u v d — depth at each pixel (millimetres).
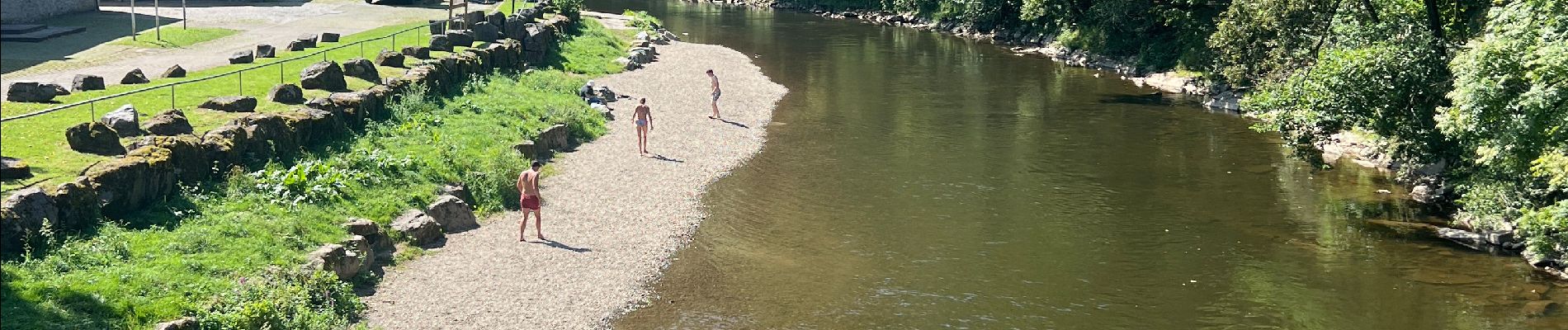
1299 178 40500
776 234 33000
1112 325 26266
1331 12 51250
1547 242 29234
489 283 27734
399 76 44719
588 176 39281
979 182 39719
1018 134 48625
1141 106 56406
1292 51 53188
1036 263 30625
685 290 28109
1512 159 30156
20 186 24781
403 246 29938
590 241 31625
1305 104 37688
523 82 52844
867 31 96125
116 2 72625
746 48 81062
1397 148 37281
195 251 25641
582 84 56156
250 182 30375
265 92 39031
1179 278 29531
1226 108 55344
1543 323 26234
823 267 30016
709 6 123250
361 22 67250
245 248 26234
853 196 37500
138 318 21734
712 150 44219
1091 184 39531
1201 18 68688
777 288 28359
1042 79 66500
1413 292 28375
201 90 38250
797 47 82625
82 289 22141
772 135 47625
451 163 36500
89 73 43906
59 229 24438
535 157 40969
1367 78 35531
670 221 33906
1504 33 30703
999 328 25953
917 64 72875
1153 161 43375
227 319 22453
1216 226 34281
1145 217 35250
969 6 92188
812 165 42094
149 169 27594
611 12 109250
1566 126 27672
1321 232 33594
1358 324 26344
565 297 27109
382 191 32719
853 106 55250
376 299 26234
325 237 28172
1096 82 65438
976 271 29875
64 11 63000
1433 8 38375
